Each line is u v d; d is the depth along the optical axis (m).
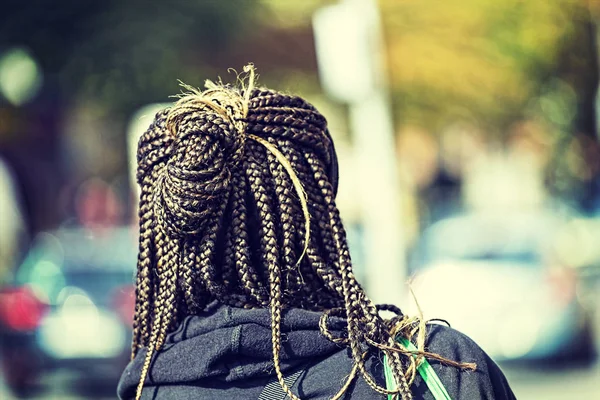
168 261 2.27
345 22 10.53
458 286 12.93
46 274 13.27
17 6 20.02
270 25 22.06
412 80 23.48
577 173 29.11
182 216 2.19
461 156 31.39
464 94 24.09
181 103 2.31
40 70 20.97
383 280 11.12
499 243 14.00
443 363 2.24
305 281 2.30
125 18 20.16
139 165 2.33
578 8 23.34
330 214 2.30
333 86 10.70
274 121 2.28
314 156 2.32
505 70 23.67
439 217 30.59
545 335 12.84
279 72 22.58
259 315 2.21
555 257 13.71
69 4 20.05
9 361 13.06
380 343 2.23
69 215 25.12
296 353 2.22
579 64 24.22
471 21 23.28
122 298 13.21
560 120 26.88
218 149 2.20
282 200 2.26
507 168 31.25
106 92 20.64
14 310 12.98
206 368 2.21
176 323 2.30
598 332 14.37
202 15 20.39
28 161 24.34
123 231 14.29
